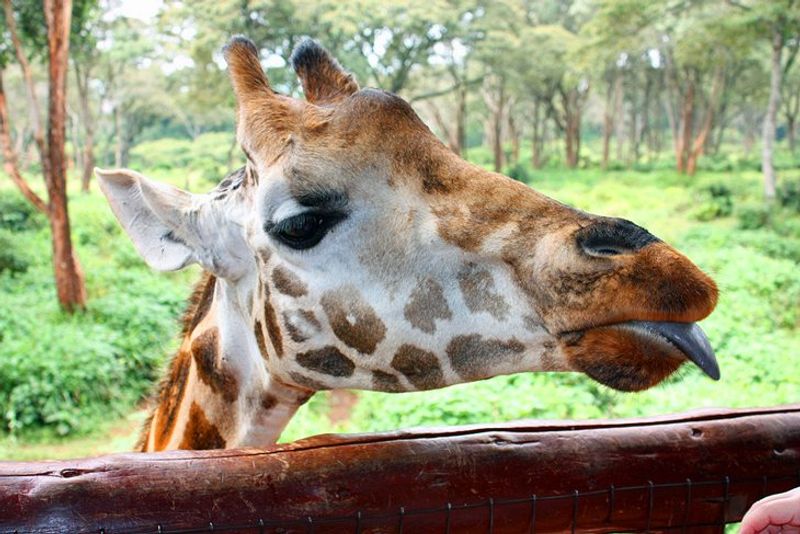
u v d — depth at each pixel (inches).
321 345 87.4
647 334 69.8
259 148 87.9
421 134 84.6
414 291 81.7
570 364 76.3
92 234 768.9
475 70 1589.6
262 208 85.6
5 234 704.4
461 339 81.0
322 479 64.9
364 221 82.7
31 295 546.6
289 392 97.7
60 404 365.4
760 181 1343.5
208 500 61.5
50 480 58.6
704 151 2252.7
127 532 59.1
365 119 84.3
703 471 75.4
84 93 1333.7
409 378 85.6
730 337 405.7
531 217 78.5
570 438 72.6
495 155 1712.6
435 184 82.1
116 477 60.2
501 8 1309.1
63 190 502.6
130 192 99.6
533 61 1385.3
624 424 75.6
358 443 67.8
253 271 94.8
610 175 1705.2
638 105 2650.1
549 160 2276.1
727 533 205.0
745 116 2465.6
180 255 98.1
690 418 77.8
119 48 1469.0
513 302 77.7
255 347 96.9
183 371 109.0
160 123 2444.6
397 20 1076.5
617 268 70.6
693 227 847.7
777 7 964.6
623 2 1095.0
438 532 67.9
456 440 69.7
